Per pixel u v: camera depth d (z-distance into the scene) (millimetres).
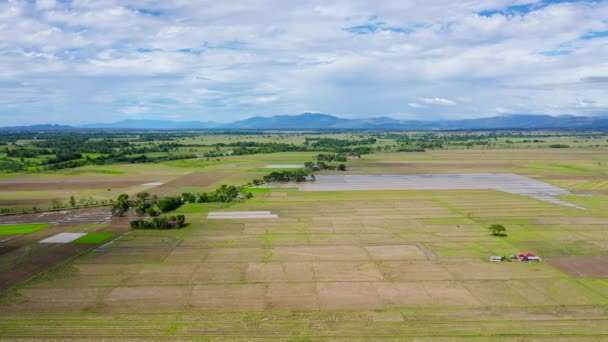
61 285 60625
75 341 45469
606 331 47719
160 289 59312
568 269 67250
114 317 51062
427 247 79062
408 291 58750
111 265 68938
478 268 67688
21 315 51469
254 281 62312
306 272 65938
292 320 50500
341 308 53656
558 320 50344
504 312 52406
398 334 47219
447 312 52438
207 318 50938
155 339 46094
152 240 83125
